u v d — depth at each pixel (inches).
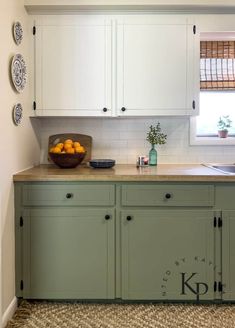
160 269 90.1
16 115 89.5
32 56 101.0
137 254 89.9
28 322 83.7
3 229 81.1
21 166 95.4
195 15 101.6
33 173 90.7
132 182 88.6
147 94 101.8
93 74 101.3
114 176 87.7
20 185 88.8
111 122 116.2
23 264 90.3
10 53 86.0
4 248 81.9
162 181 88.2
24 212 89.3
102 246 90.0
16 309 89.4
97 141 116.3
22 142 96.0
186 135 115.9
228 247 89.2
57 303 92.7
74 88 101.7
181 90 101.8
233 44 115.0
